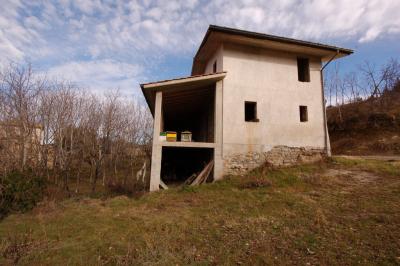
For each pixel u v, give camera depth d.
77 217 5.99
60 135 12.84
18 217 6.29
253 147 9.97
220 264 3.61
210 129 11.59
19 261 3.82
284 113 10.59
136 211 6.39
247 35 9.80
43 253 4.05
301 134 10.64
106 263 3.71
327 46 10.79
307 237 4.43
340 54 11.38
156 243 4.30
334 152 20.17
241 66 10.39
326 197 6.80
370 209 5.62
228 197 7.33
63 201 8.05
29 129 11.95
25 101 12.23
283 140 10.37
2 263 3.79
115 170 16.75
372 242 4.11
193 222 5.39
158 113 9.26
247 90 10.29
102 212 6.39
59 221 5.74
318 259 3.67
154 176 8.82
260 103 10.37
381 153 16.95
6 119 11.82
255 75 10.51
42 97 13.16
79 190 11.39
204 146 9.45
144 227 5.14
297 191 7.62
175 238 4.52
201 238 4.55
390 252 3.75
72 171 15.12
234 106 10.02
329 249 3.96
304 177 8.87
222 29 9.40
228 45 10.40
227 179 9.16
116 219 5.77
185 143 9.29
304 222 5.13
